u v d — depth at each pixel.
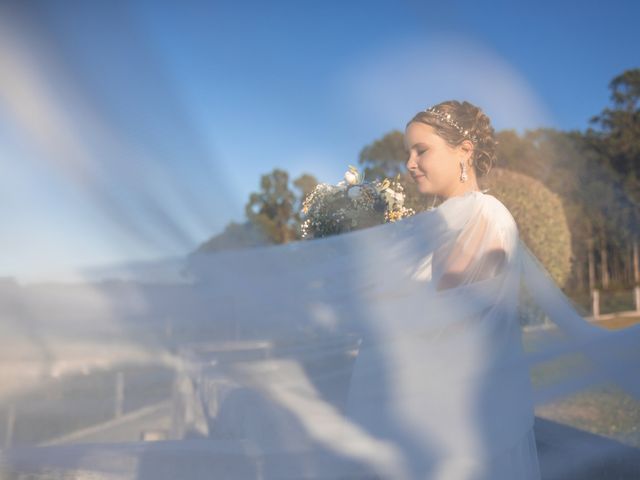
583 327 2.00
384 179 2.36
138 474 1.37
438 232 1.71
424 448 1.63
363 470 1.58
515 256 1.87
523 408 1.78
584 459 1.92
